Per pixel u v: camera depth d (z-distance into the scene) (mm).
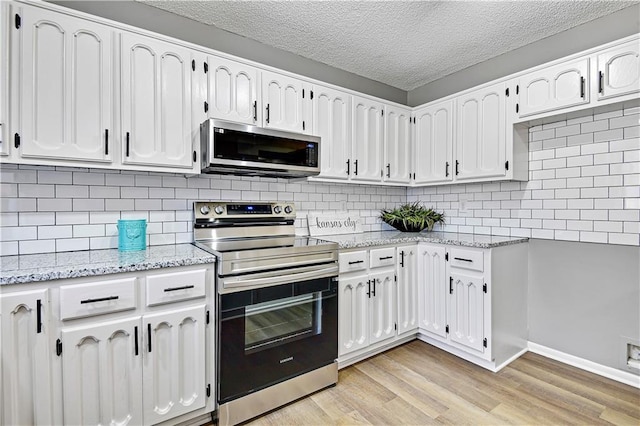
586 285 2221
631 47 1825
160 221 2080
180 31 2137
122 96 1675
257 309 1759
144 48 1741
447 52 2615
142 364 1475
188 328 1598
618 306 2082
